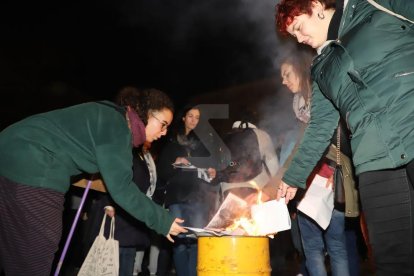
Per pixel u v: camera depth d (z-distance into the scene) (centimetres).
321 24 257
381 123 221
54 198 269
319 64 252
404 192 218
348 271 378
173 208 490
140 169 431
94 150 277
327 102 283
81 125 278
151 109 320
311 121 290
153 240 601
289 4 258
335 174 356
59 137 273
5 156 267
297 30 264
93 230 406
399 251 220
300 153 293
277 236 744
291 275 638
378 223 225
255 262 292
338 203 357
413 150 213
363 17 237
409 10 228
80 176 331
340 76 238
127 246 415
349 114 236
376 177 225
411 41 225
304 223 387
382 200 223
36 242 264
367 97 227
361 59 229
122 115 292
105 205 393
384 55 226
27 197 263
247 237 291
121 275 424
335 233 379
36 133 271
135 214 285
